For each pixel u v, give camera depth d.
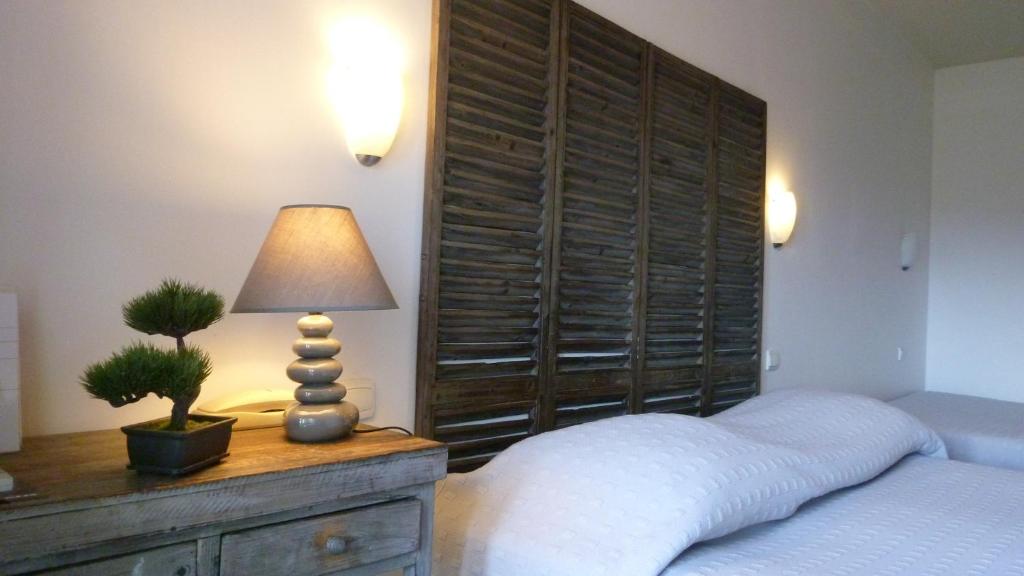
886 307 4.01
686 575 1.18
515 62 1.84
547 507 1.36
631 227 2.24
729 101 2.67
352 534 1.05
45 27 1.11
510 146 1.83
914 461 2.15
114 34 1.19
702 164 2.54
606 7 2.17
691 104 2.48
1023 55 4.27
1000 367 4.31
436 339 1.66
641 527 1.24
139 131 1.22
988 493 1.79
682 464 1.39
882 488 1.83
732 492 1.35
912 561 1.29
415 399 1.64
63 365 1.14
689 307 2.48
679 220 2.43
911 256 4.16
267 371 1.39
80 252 1.16
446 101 1.66
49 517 0.77
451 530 1.39
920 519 1.55
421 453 1.13
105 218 1.18
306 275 1.11
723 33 2.70
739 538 1.40
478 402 1.75
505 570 1.27
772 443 1.66
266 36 1.38
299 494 0.97
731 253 2.69
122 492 0.82
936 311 4.55
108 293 1.18
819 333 3.34
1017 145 4.27
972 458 2.82
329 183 1.48
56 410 1.13
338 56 1.49
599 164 2.11
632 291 2.24
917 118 4.36
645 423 1.58
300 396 1.17
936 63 4.51
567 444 1.53
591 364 2.09
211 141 1.31
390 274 1.60
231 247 1.33
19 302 1.10
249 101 1.36
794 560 1.27
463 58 1.71
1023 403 3.77
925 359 4.54
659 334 2.35
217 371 1.32
